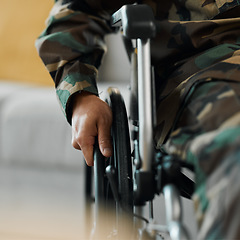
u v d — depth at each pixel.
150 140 0.63
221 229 0.45
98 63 1.03
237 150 0.47
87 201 1.51
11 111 2.45
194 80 0.68
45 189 2.33
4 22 2.92
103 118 0.85
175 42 0.87
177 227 0.53
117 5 1.02
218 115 0.56
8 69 2.88
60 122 2.40
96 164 0.82
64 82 0.91
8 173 2.49
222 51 0.80
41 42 1.00
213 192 0.47
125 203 0.76
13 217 1.99
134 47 0.91
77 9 1.03
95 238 0.76
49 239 1.79
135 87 0.80
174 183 0.58
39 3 2.94
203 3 0.88
